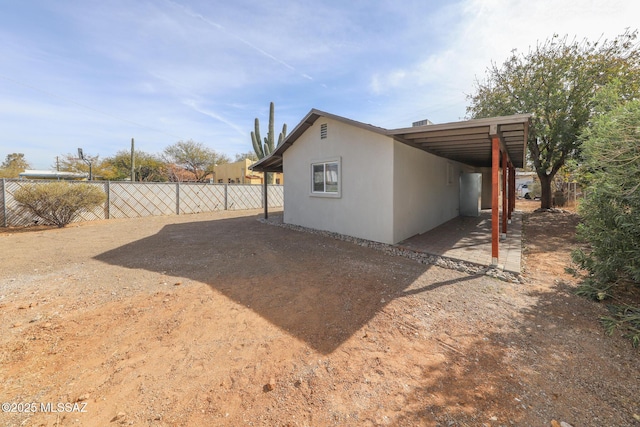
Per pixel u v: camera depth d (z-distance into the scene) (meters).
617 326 2.69
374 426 1.62
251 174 23.77
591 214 3.62
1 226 9.34
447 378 2.04
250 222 11.12
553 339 2.54
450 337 2.60
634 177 3.12
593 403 1.78
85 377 2.06
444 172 9.78
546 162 11.98
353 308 3.21
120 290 3.74
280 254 5.71
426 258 5.31
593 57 9.83
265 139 17.97
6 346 2.44
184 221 11.49
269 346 2.47
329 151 7.86
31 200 9.03
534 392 1.89
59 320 2.92
